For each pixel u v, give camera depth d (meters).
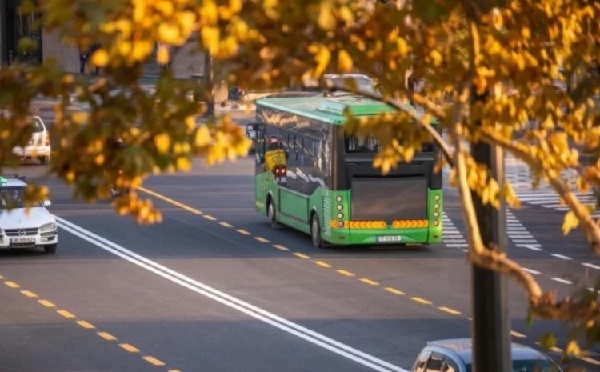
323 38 23.48
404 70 25.48
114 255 93.94
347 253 95.56
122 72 20.81
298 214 101.00
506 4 26.45
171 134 20.45
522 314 74.31
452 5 24.44
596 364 62.06
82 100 20.81
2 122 21.27
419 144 27.03
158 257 93.12
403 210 94.88
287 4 20.14
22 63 21.55
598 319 23.66
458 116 24.11
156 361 64.38
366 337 69.69
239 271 88.12
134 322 73.12
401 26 24.95
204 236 101.94
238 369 62.78
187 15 18.83
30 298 79.62
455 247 98.12
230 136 20.83
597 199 27.25
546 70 27.77
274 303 78.31
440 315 74.94
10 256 94.19
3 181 95.12
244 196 122.19
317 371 62.38
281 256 93.94
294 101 104.88
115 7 18.16
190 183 128.88
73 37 18.70
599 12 28.56
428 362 51.62
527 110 27.55
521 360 48.69
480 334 31.05
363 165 94.38
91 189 21.23
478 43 26.12
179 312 75.75
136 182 21.30
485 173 26.41
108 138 20.88
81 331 70.88
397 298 79.62
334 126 93.94
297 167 101.19
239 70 22.52
